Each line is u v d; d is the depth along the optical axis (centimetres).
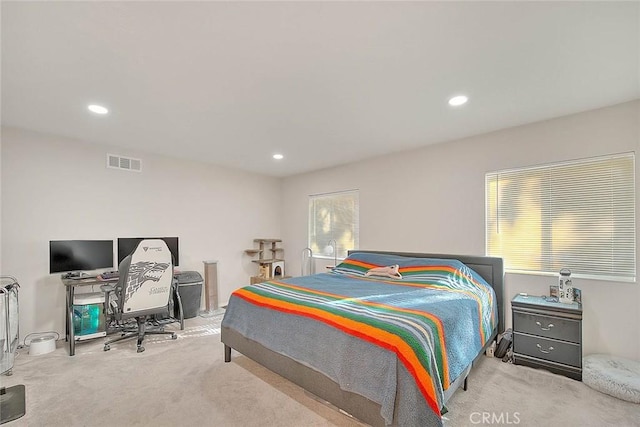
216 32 165
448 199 368
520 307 273
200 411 201
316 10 148
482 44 177
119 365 272
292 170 540
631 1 141
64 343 326
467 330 216
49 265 334
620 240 262
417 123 308
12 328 279
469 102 258
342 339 182
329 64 199
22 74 210
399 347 158
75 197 360
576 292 265
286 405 209
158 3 142
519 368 265
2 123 306
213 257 498
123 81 221
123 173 400
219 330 377
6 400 214
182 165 461
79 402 211
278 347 223
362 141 368
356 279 342
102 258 360
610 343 259
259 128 323
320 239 534
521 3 143
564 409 201
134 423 188
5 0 138
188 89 233
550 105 263
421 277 321
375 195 445
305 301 229
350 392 175
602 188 272
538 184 308
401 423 149
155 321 394
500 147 328
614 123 262
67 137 353
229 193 521
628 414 196
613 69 204
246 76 214
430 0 141
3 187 313
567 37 170
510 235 326
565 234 292
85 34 166
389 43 176
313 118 294
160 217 435
